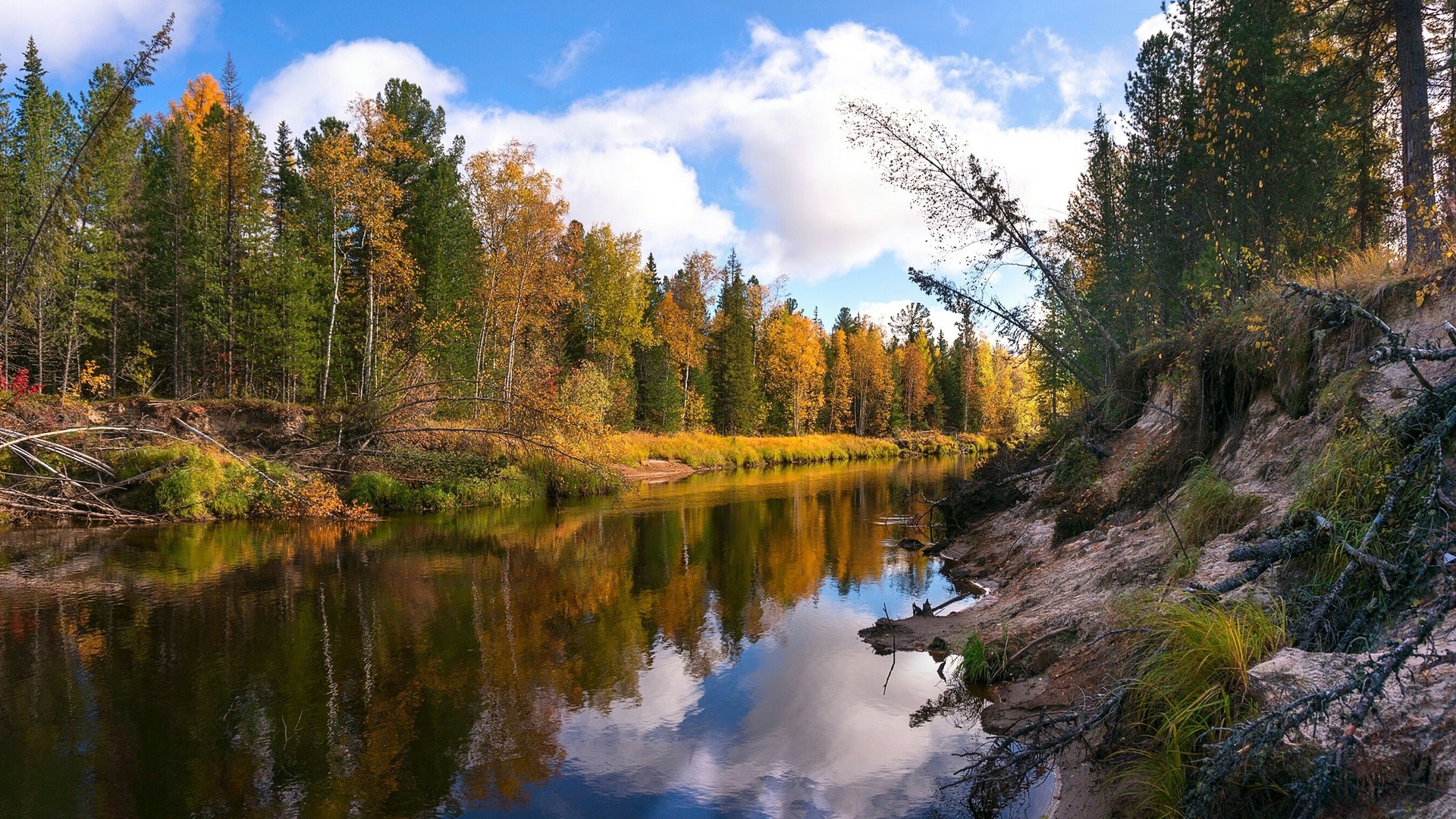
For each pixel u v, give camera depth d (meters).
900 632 7.89
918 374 75.38
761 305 62.50
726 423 57.19
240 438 21.64
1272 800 2.79
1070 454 11.84
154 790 4.78
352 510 17.47
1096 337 15.85
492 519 17.81
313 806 4.55
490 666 7.18
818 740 5.28
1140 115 13.67
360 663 7.29
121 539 14.45
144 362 32.34
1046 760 4.08
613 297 44.09
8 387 22.02
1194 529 5.99
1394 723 2.65
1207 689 3.48
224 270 29.53
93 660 7.40
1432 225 6.24
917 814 4.17
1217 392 8.04
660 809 4.39
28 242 21.50
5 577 11.20
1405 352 4.12
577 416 22.91
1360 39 12.20
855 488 26.36
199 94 47.22
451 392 25.27
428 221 31.67
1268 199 11.75
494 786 4.77
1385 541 3.80
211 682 6.79
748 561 12.38
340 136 24.62
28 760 5.23
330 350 27.27
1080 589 6.68
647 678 6.77
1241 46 11.75
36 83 24.12
